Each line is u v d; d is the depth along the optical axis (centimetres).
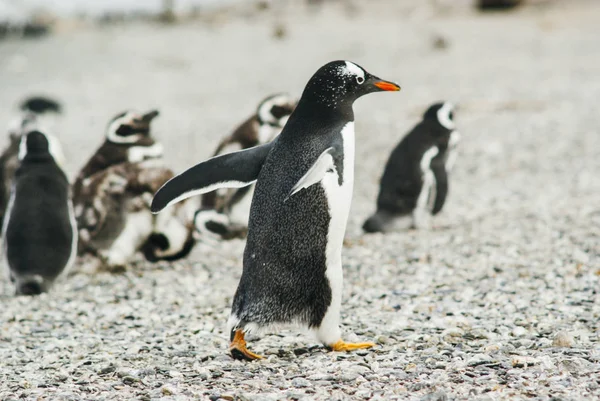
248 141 1540
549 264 1145
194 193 778
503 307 944
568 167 2052
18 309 1112
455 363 725
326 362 761
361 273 1185
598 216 1463
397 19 8062
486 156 2266
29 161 1272
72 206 1333
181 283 1227
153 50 6406
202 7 10019
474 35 6188
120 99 4125
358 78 778
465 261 1204
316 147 756
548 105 3055
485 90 3578
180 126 3189
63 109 3659
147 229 1349
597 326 844
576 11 7356
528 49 5178
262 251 764
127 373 752
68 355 856
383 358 766
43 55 6322
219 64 5469
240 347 779
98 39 7450
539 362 713
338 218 752
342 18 8462
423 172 1499
